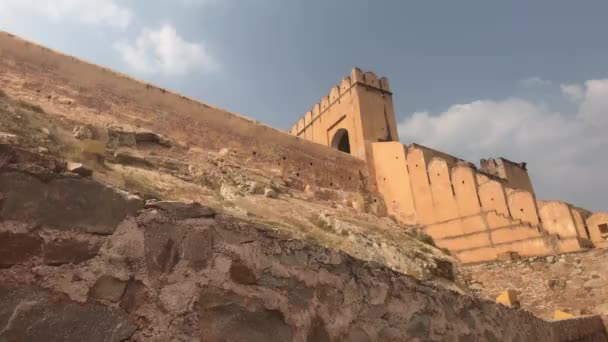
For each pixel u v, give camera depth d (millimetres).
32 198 2213
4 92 12242
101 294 2273
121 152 12633
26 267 2094
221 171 16047
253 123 19859
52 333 2062
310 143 21828
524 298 13352
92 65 15398
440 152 22703
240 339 2713
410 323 4141
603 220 15352
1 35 13531
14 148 2266
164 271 2537
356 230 13852
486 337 5152
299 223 13234
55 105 13516
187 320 2521
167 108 16906
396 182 22219
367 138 24531
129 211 2535
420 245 17203
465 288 13969
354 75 26438
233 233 2957
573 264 12859
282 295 3080
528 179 25797
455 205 19031
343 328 3471
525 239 16312
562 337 7527
